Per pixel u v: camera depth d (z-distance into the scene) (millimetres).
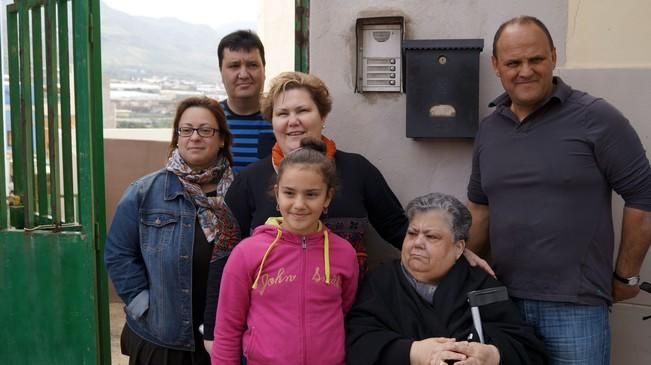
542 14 2432
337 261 1959
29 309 2836
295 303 1885
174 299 2334
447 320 1948
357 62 2576
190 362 2385
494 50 2068
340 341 1938
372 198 2229
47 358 2807
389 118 2592
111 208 5355
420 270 1992
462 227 2000
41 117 2787
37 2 2713
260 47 3061
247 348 1908
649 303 2422
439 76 2406
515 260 2064
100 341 2705
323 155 1950
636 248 2012
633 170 1944
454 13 2488
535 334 2037
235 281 1921
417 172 2586
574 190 1969
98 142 2652
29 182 2799
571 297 1995
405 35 2531
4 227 2895
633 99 2367
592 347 2020
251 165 2217
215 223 2379
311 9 2631
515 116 2070
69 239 2674
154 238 2357
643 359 2445
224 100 3205
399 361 1867
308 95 2125
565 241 1981
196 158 2404
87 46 2545
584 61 2414
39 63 2754
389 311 2002
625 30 2369
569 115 1986
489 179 2100
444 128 2414
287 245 1918
